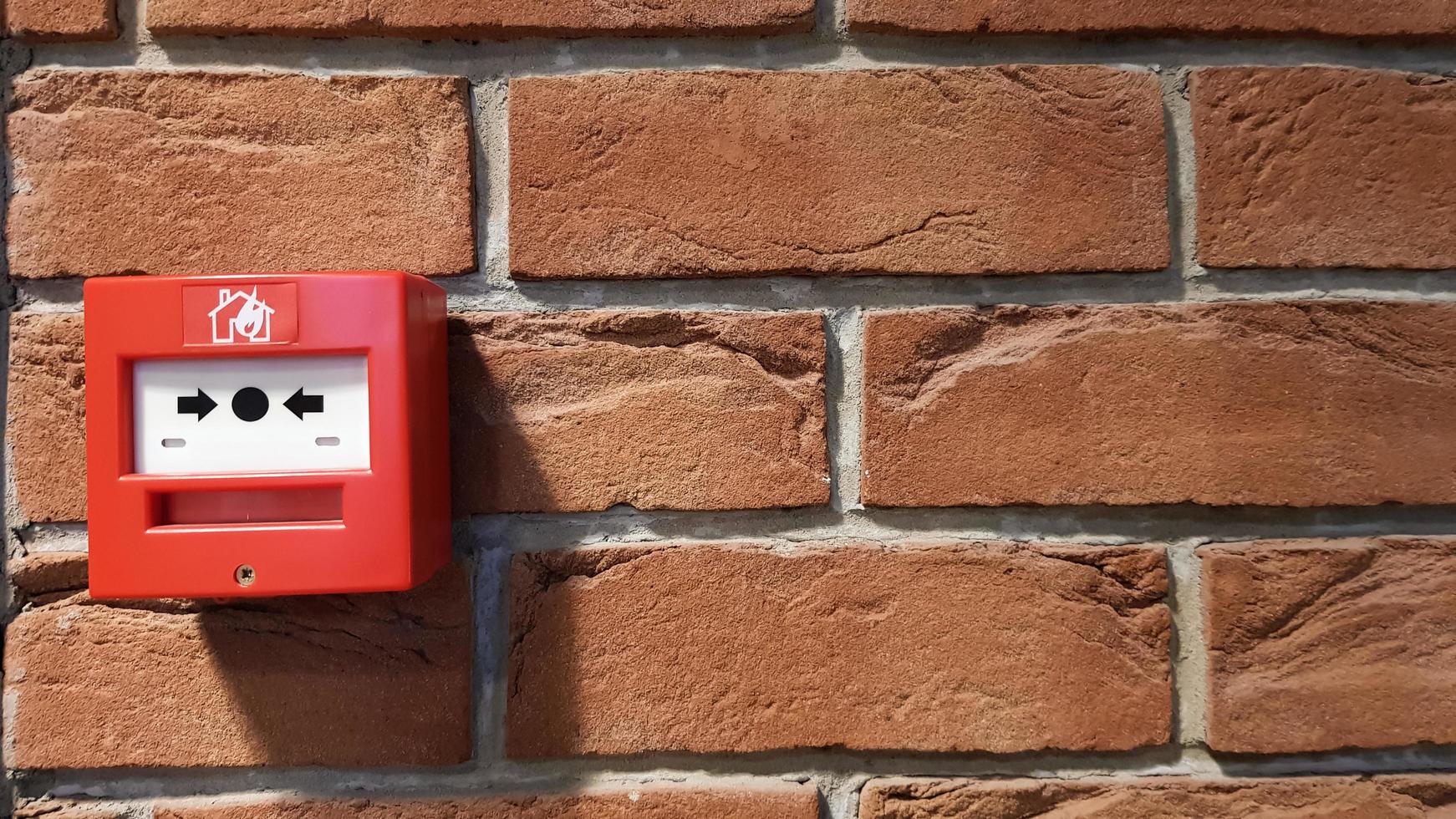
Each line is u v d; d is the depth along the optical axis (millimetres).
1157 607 502
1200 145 507
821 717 497
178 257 495
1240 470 502
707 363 499
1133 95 506
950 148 503
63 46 498
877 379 501
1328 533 506
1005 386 502
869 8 502
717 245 499
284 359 459
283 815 494
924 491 500
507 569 497
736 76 501
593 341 498
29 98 495
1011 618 500
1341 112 508
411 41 501
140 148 495
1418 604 503
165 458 458
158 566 456
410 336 463
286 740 493
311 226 496
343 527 457
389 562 458
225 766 493
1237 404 503
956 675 499
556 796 496
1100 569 501
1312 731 501
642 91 500
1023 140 504
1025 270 502
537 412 498
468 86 500
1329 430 504
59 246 494
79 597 494
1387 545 505
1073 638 500
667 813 496
